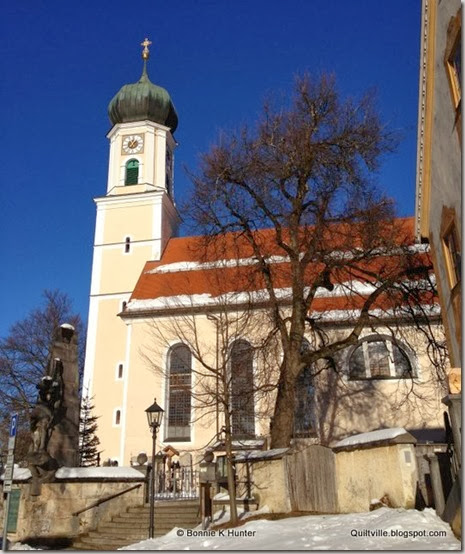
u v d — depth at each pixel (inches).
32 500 733.3
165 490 885.2
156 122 1974.7
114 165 1924.2
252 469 694.5
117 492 737.6
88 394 1529.3
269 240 1132.5
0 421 1592.0
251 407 1072.8
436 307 1138.7
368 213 865.5
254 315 1085.1
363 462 614.2
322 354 839.1
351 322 1158.3
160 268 1529.3
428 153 707.4
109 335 1621.6
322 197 874.8
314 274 1027.9
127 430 1247.5
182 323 1286.9
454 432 448.1
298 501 639.1
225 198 898.7
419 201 738.8
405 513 500.4
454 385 469.7
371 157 877.8
